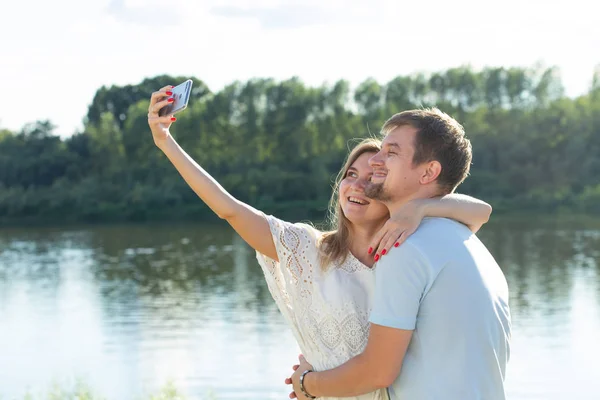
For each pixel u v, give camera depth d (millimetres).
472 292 2279
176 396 9211
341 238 2713
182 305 24719
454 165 2471
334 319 2637
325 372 2500
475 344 2264
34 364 16531
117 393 13531
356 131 71250
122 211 65500
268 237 2762
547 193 64688
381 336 2295
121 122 90938
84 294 27516
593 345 17688
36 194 67125
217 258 37531
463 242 2354
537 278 29391
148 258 38094
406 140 2465
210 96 83688
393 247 2330
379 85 74875
